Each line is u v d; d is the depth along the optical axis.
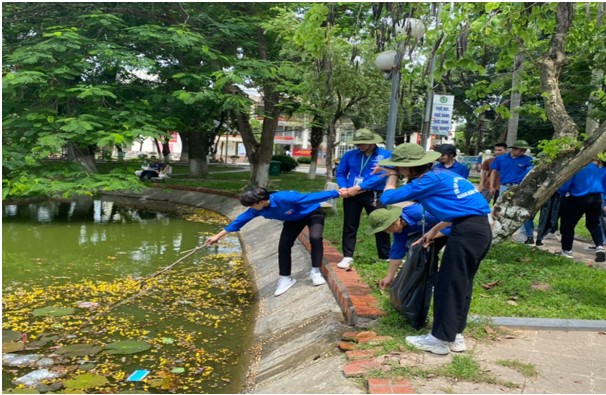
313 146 26.17
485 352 4.00
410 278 4.27
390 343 4.04
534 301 5.29
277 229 10.34
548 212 8.20
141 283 7.45
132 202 18.50
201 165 24.48
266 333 5.55
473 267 3.79
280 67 14.10
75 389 4.22
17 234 11.50
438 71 6.38
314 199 5.94
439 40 6.01
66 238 11.18
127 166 13.48
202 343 5.36
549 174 6.57
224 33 14.00
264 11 15.51
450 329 3.76
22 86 11.77
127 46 13.48
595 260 7.43
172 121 13.33
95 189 11.73
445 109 9.70
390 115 7.58
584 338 4.37
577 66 9.71
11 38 13.40
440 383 3.44
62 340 5.34
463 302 3.79
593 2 7.16
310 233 6.23
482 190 9.69
